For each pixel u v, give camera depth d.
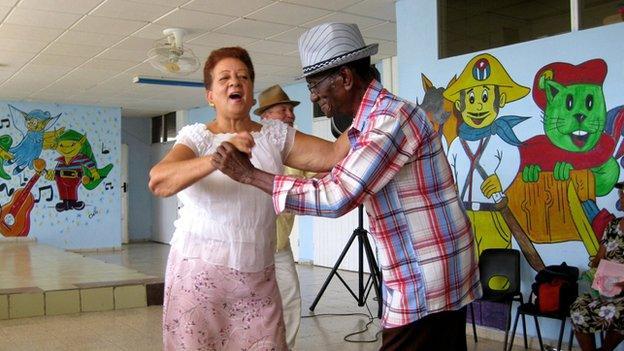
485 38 5.16
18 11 5.96
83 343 4.46
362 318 5.71
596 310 3.88
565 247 4.56
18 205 11.68
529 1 4.88
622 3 4.31
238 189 1.83
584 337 3.93
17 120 11.67
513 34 4.98
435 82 5.49
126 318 5.27
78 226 12.21
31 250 9.84
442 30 5.48
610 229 4.12
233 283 1.87
